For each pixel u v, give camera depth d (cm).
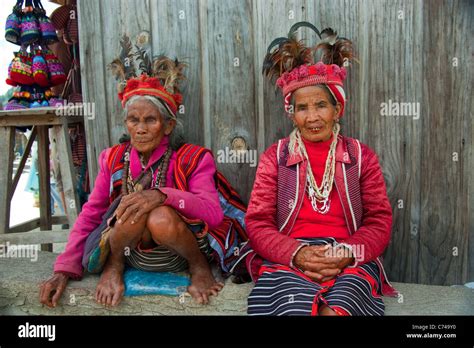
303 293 150
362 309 150
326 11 206
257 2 211
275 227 179
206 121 222
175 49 219
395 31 202
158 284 175
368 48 205
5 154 238
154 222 162
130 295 176
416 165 208
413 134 206
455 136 204
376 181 177
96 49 223
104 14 221
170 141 195
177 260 179
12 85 261
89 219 191
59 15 282
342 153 177
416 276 213
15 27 250
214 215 179
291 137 183
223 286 175
